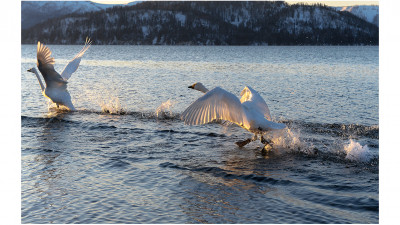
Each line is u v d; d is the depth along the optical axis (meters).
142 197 7.15
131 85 23.56
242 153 9.90
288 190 7.42
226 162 9.12
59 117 14.22
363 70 37.16
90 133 11.95
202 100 7.90
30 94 19.78
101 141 11.03
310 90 21.39
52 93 14.72
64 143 10.83
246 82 25.69
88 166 8.88
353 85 23.81
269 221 6.18
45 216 6.42
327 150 10.10
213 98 7.97
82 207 6.75
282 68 40.28
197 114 7.92
